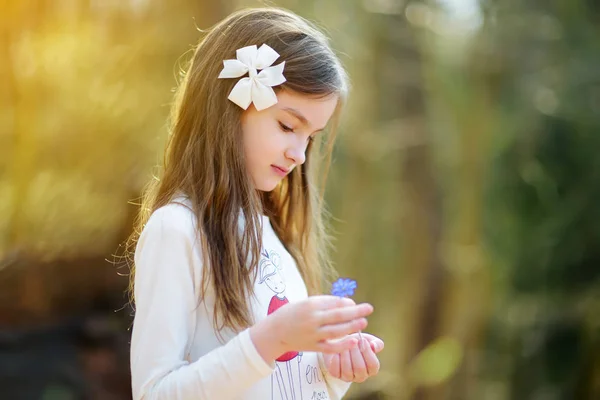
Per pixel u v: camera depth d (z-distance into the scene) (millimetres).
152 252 1704
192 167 1813
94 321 5781
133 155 5609
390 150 8516
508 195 8398
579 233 8008
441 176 8695
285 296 1873
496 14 8289
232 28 1930
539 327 8320
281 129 1817
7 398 5258
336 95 1860
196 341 1708
